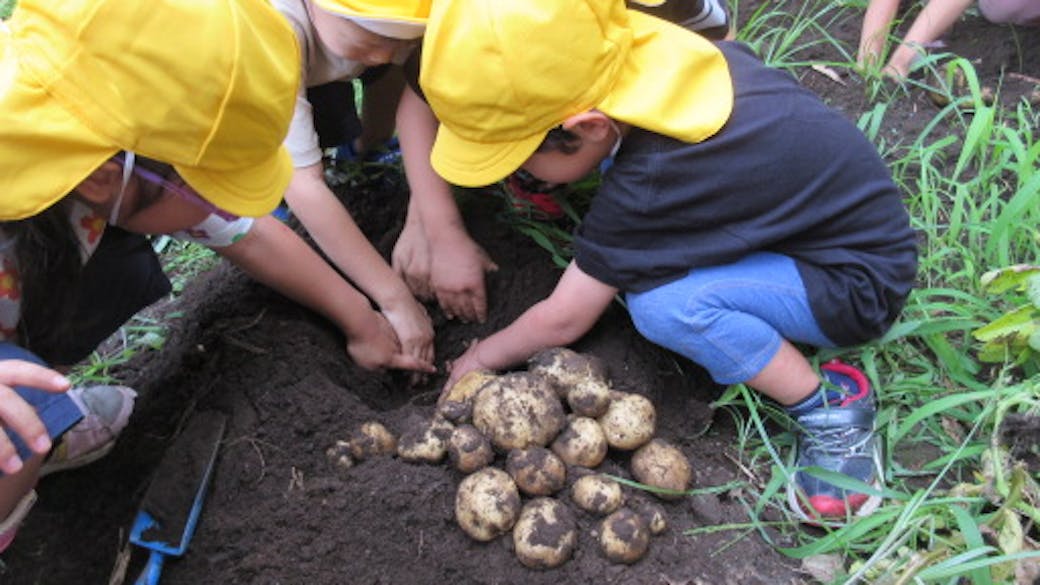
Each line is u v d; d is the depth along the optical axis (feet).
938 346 6.39
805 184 5.73
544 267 7.14
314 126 7.43
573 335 6.25
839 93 8.65
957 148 7.98
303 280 6.34
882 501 5.62
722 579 5.15
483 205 7.57
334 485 5.58
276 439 5.89
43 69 4.18
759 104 5.81
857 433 5.81
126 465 6.13
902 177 7.75
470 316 7.06
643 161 5.67
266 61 4.42
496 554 5.22
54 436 4.89
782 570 5.27
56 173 4.26
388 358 6.72
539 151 5.85
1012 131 7.41
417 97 6.88
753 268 5.84
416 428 5.68
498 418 5.40
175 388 6.39
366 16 5.67
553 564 5.09
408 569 5.29
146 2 4.10
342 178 8.01
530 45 5.26
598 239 5.93
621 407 5.56
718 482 5.73
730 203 5.68
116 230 5.72
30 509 5.86
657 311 5.84
